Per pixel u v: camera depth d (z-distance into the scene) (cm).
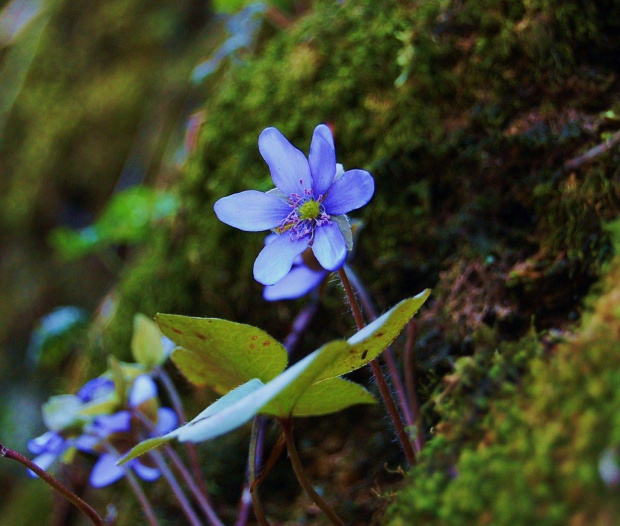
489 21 26
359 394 21
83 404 25
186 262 30
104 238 39
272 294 25
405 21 28
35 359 41
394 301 27
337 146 28
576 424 17
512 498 17
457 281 25
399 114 27
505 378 19
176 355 23
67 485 31
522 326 24
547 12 25
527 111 25
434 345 25
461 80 26
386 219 27
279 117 29
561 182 24
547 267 24
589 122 24
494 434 18
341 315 28
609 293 19
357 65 28
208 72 39
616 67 25
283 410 20
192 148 33
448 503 18
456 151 26
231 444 29
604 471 17
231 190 30
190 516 25
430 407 24
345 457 27
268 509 27
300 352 28
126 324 31
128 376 26
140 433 26
